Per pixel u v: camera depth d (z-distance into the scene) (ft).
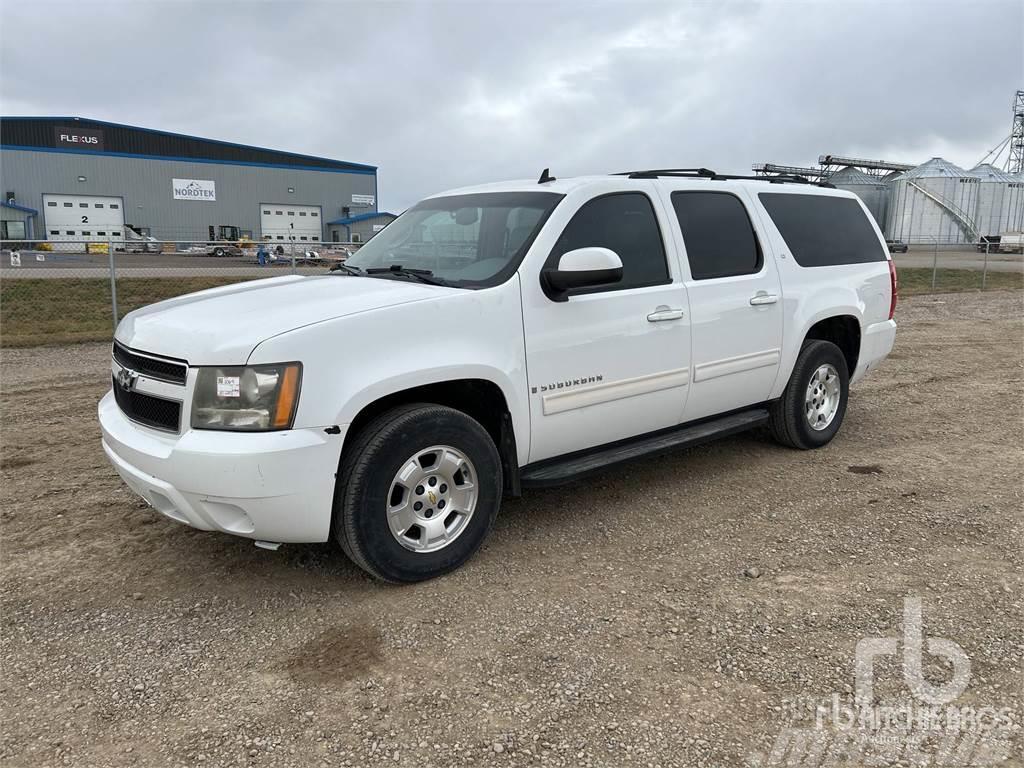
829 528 13.46
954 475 16.37
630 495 15.19
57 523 13.85
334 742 7.92
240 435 9.87
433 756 7.69
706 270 15.06
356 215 238.89
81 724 8.27
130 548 12.79
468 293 11.59
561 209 12.95
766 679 8.95
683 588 11.25
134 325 11.74
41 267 56.34
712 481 15.99
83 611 10.75
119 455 11.25
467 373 11.30
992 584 11.26
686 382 14.58
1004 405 23.29
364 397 10.33
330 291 11.89
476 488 11.76
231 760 7.66
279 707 8.52
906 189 214.90
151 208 209.26
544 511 14.37
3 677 9.16
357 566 12.08
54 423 21.03
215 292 13.00
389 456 10.68
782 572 11.74
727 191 16.11
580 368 12.82
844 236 18.74
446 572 11.66
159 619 10.52
